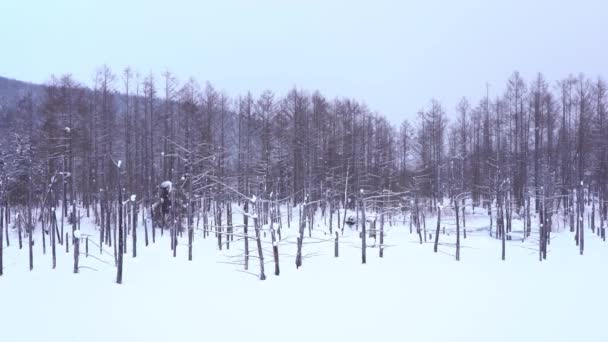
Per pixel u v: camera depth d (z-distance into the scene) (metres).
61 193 57.88
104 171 53.31
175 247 37.88
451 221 58.19
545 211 39.12
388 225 59.59
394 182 59.03
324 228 54.88
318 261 36.12
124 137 59.19
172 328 19.89
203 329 19.84
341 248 43.03
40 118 60.72
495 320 21.33
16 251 41.03
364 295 25.55
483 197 63.88
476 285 28.28
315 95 83.81
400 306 23.47
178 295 25.12
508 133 62.94
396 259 37.28
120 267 27.86
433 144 64.94
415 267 33.94
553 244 46.75
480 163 64.06
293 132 60.81
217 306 23.17
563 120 60.81
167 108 58.19
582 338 19.17
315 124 63.91
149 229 51.88
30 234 32.75
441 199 59.78
